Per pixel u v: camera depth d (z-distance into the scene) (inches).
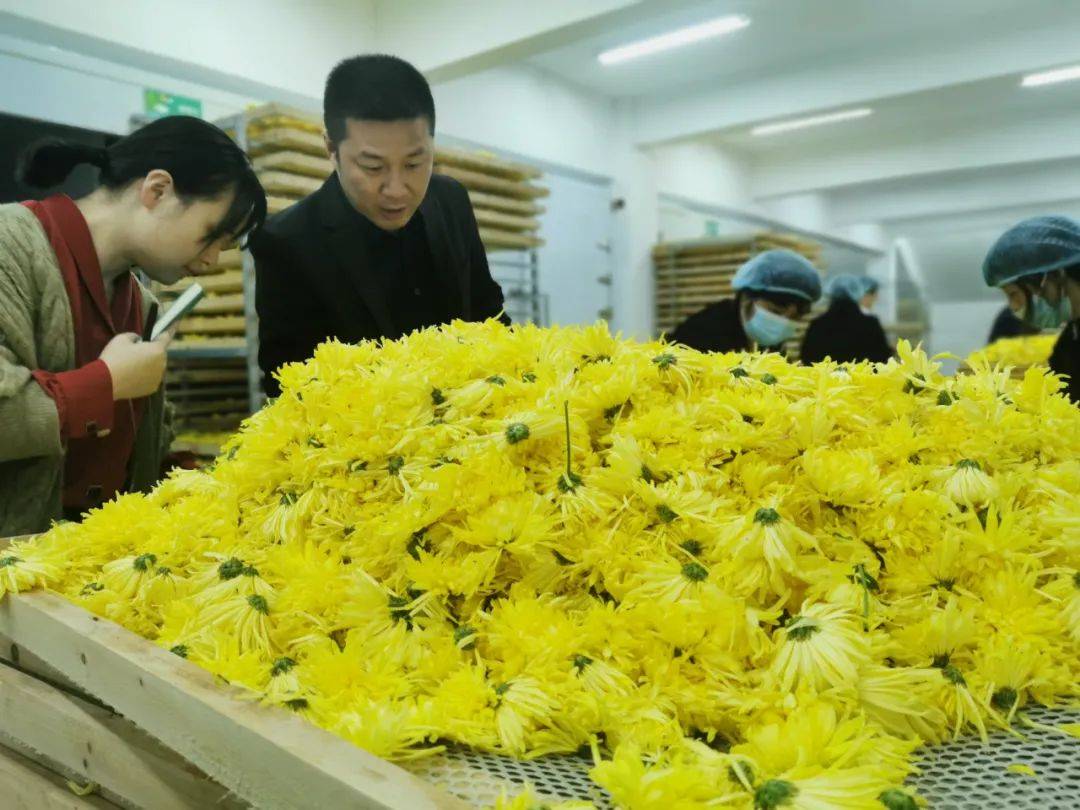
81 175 92.2
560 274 222.8
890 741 17.9
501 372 28.9
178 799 22.1
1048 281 75.3
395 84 45.6
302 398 28.7
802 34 198.5
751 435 24.8
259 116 93.5
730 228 323.0
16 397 39.1
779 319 89.4
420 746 19.1
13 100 110.0
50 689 28.2
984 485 24.3
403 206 49.9
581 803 15.5
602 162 236.1
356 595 22.9
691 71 220.8
